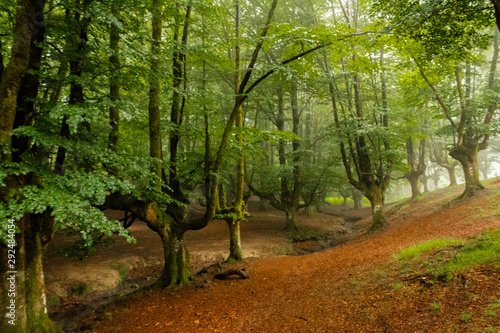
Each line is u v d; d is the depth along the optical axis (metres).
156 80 6.66
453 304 4.32
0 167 3.61
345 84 16.86
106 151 5.21
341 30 7.62
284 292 7.43
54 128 5.22
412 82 13.07
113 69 5.77
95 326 6.19
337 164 18.91
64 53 5.31
